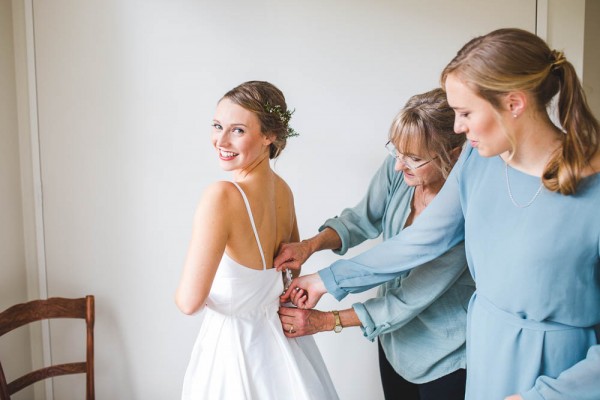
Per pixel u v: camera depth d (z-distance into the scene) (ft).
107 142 6.87
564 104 3.36
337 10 6.54
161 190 6.92
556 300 3.52
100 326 7.20
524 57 3.26
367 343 7.14
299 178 6.86
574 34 6.47
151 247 7.02
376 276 4.67
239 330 4.27
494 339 3.89
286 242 4.94
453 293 4.84
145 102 6.78
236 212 4.07
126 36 6.67
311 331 4.73
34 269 7.15
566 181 3.32
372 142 6.75
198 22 6.61
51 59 6.77
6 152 6.75
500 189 3.82
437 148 4.47
